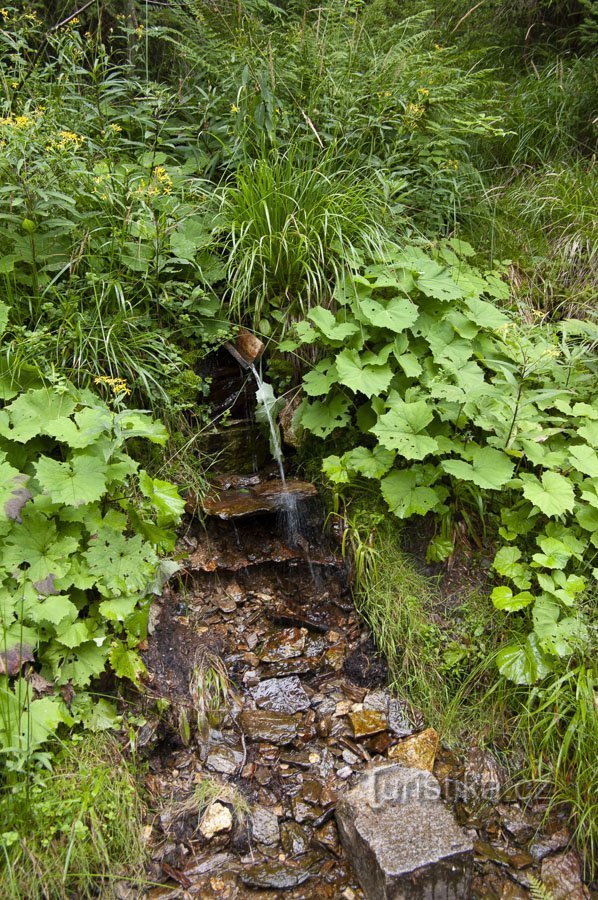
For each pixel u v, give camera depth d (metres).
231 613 3.04
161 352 3.10
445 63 4.20
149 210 3.08
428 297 3.31
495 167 4.60
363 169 3.83
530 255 4.07
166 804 2.37
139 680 2.56
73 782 2.16
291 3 4.70
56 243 3.05
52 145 2.88
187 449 3.22
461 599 2.97
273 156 3.68
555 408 3.23
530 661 2.64
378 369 3.11
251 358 3.33
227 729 2.66
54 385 2.71
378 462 3.03
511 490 3.09
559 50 5.46
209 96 3.77
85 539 2.54
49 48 4.31
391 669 2.83
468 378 3.10
